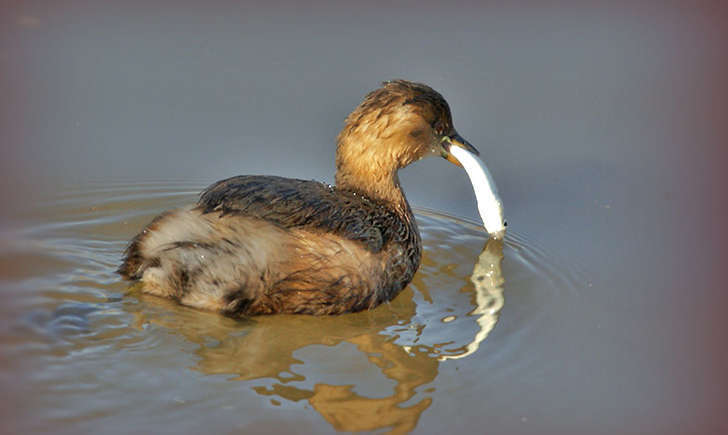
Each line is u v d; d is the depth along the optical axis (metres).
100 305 10.73
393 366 10.01
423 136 12.75
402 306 11.70
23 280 11.41
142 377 9.34
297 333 10.73
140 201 14.61
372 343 10.56
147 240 10.77
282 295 10.66
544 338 10.84
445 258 13.43
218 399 9.04
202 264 10.34
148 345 9.96
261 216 10.73
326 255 10.77
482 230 14.57
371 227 11.41
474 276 12.79
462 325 11.16
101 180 15.04
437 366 10.06
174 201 14.71
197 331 10.35
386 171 12.66
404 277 11.94
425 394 9.45
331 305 10.96
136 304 10.77
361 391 9.41
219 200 10.93
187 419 8.66
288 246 10.62
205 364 9.70
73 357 9.59
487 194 13.23
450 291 12.25
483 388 9.63
